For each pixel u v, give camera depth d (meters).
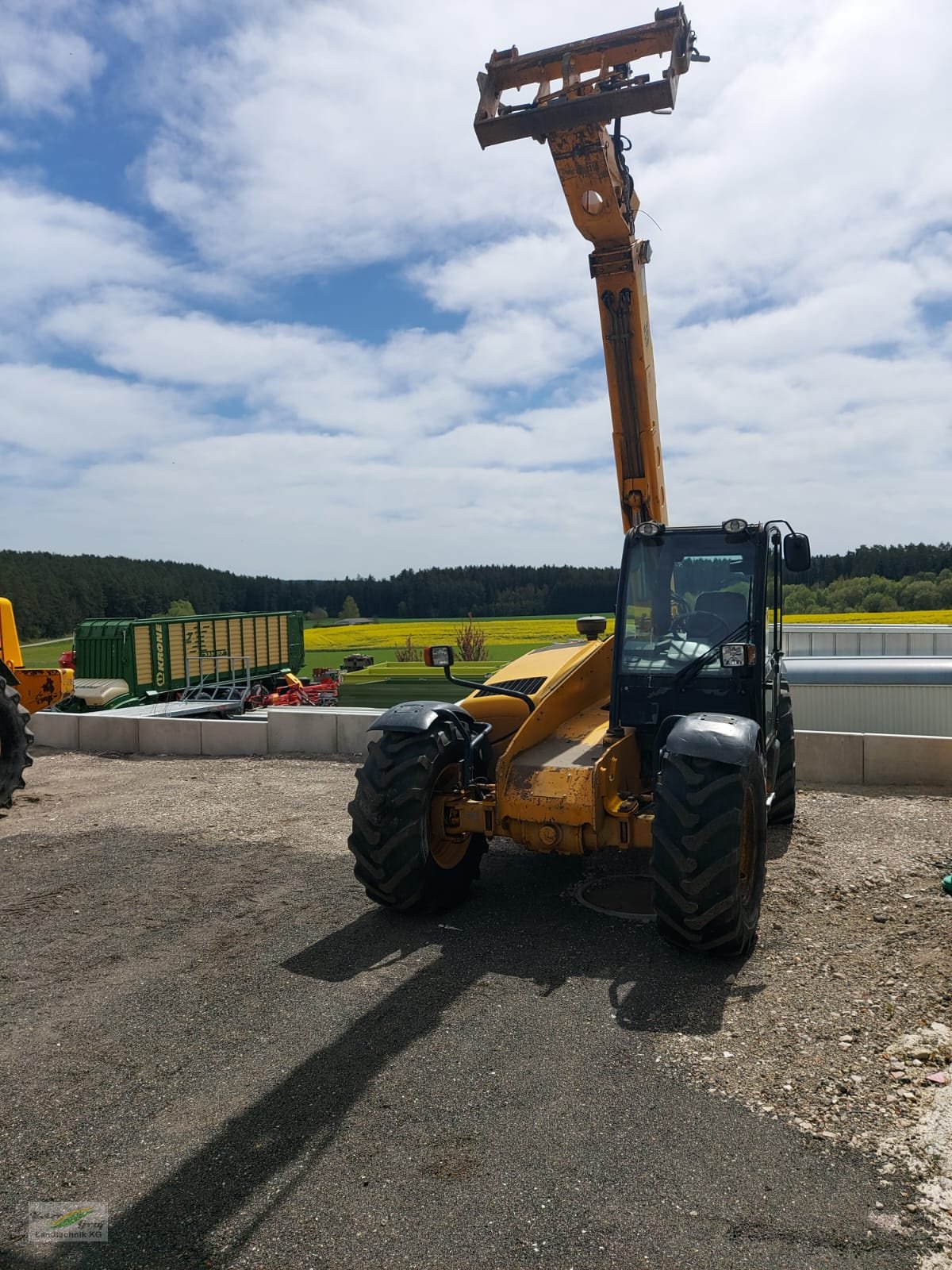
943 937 4.50
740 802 4.15
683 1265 2.36
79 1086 3.32
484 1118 3.05
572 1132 2.96
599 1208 2.59
